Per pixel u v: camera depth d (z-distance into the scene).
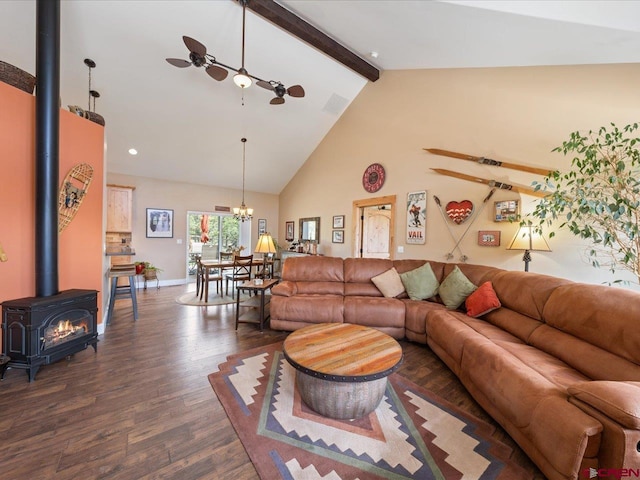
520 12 1.97
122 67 3.62
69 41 3.22
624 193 1.97
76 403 1.81
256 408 1.78
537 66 2.88
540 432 1.24
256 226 7.69
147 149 5.26
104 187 3.15
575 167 2.59
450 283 3.05
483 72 3.33
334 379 1.53
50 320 2.16
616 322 1.51
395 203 4.42
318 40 3.45
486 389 1.69
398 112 4.34
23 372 2.20
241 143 5.60
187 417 1.69
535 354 1.79
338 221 5.61
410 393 2.02
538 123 2.88
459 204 3.56
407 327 3.03
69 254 2.70
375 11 2.67
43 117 2.25
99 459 1.36
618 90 2.39
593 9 1.84
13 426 1.58
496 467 1.36
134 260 5.90
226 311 4.09
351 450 1.45
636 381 1.30
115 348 2.71
